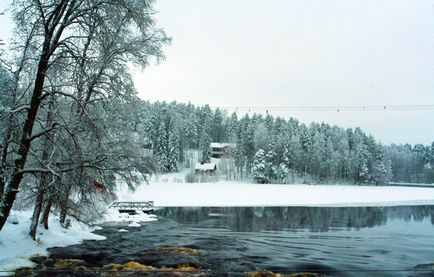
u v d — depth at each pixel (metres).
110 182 18.75
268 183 96.19
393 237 25.94
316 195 69.50
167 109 121.56
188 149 122.62
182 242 22.44
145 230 28.16
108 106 18.00
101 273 13.93
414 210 47.78
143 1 16.19
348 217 39.44
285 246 21.86
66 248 18.12
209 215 40.50
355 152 117.94
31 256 15.47
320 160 107.38
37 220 17.33
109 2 14.91
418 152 164.00
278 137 103.81
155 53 18.67
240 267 15.88
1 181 14.45
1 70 14.84
